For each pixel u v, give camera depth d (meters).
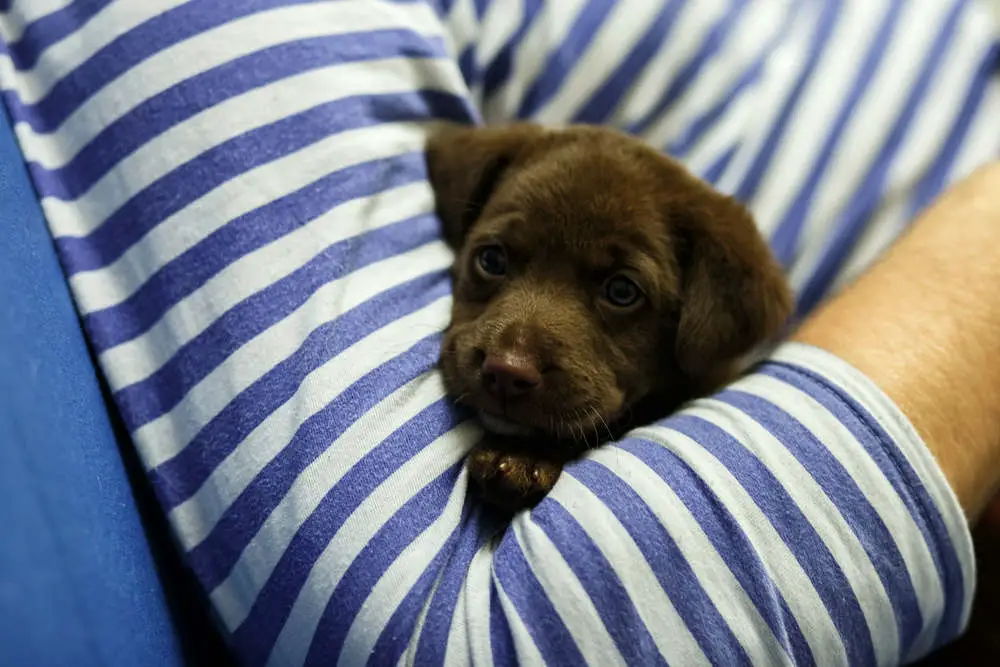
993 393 0.92
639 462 0.80
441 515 0.83
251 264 0.88
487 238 1.08
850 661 0.78
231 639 0.89
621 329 1.07
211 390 0.85
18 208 0.82
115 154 0.91
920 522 0.81
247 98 0.92
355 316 0.88
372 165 0.98
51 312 0.80
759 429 0.81
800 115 1.39
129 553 0.81
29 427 0.60
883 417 0.83
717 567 0.75
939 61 1.47
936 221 1.10
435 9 1.20
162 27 0.93
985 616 1.34
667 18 1.32
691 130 1.35
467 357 0.97
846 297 1.01
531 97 1.30
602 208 1.06
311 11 0.99
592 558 0.74
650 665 0.72
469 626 0.75
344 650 0.77
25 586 0.52
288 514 0.80
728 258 1.05
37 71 0.95
